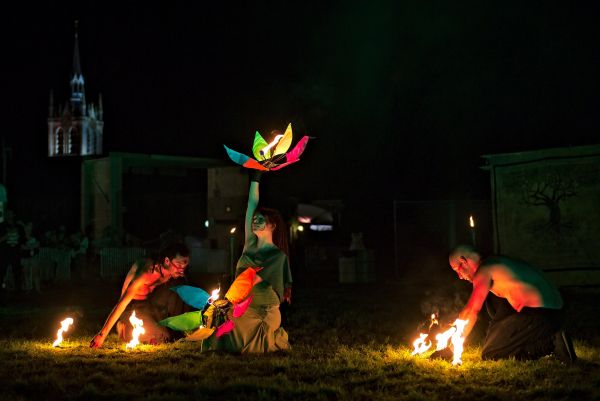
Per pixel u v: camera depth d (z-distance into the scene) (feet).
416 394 18.74
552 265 63.57
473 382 20.40
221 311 25.14
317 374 21.53
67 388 20.01
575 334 31.17
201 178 120.57
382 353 25.80
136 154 95.25
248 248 26.48
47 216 111.14
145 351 26.11
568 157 63.57
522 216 64.90
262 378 20.70
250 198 26.81
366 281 72.38
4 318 39.40
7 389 19.61
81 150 346.95
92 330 33.22
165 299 28.66
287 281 26.25
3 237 59.82
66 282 73.72
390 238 118.11
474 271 24.18
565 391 19.16
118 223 93.50
